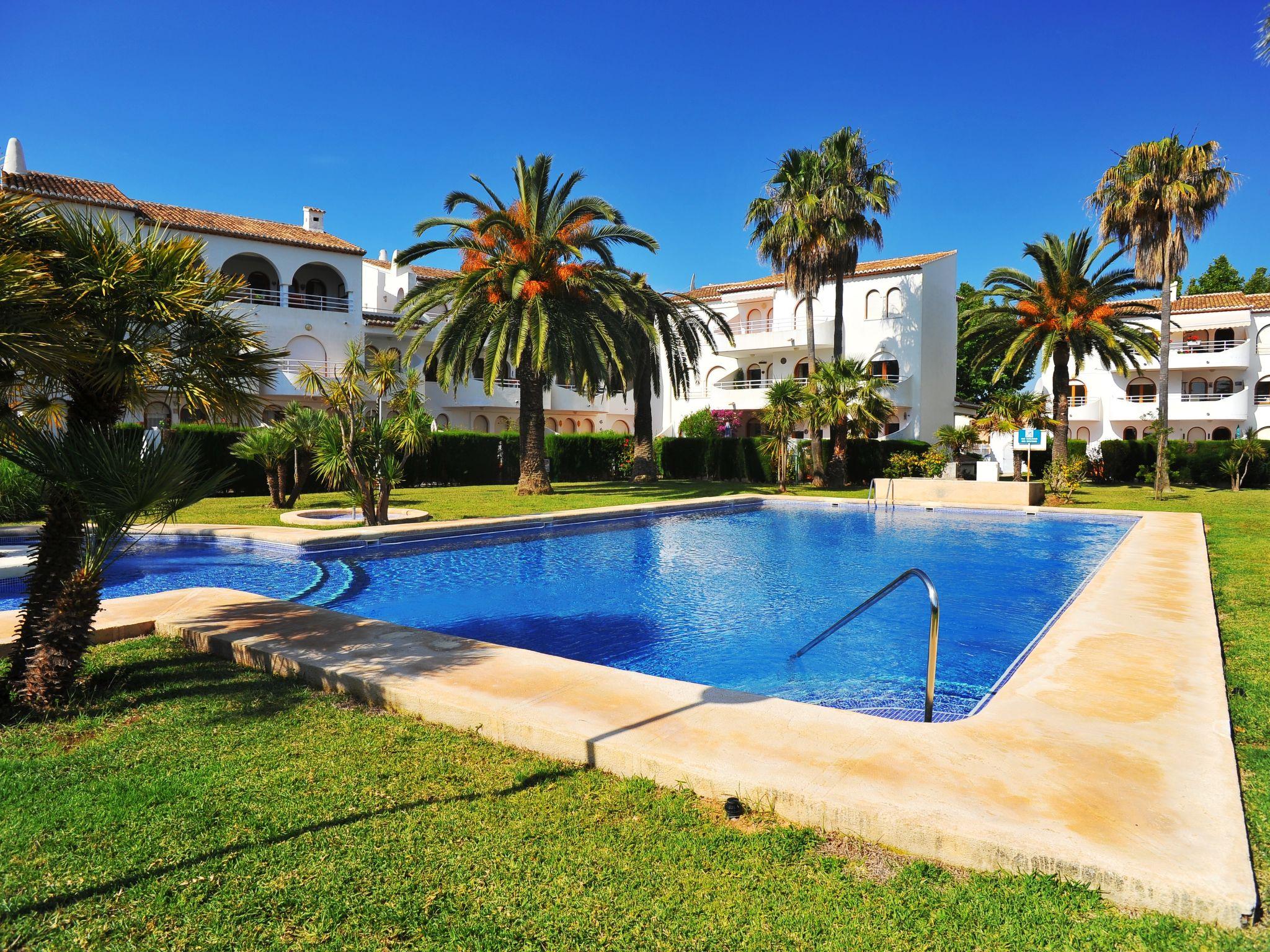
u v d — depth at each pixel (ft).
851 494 87.45
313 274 114.01
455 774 13.15
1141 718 14.99
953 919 9.14
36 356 14.07
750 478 110.01
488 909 9.35
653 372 99.66
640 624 29.53
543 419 82.84
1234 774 12.41
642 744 13.48
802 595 35.06
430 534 49.06
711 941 8.78
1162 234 88.02
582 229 79.00
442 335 74.90
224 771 13.12
